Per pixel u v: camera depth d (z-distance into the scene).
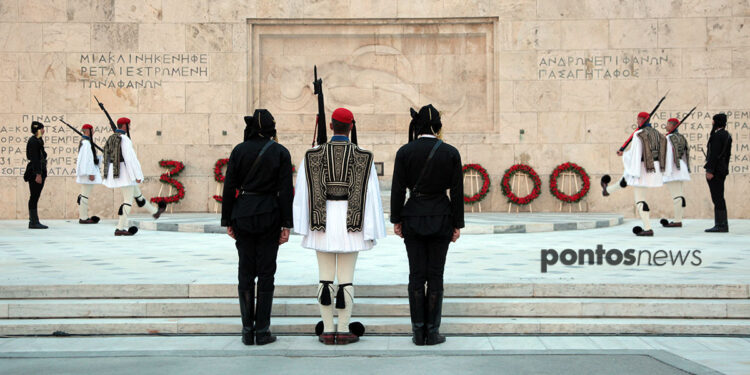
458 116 18.02
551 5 17.44
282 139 17.83
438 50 18.02
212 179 17.56
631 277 7.25
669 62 17.17
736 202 16.97
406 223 5.82
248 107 17.72
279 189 5.81
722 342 5.84
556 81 17.44
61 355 5.45
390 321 6.36
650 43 17.22
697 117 17.11
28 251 10.07
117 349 5.70
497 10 17.52
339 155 5.84
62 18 17.39
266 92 18.03
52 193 17.27
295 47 18.05
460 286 6.80
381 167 17.83
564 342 5.89
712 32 17.09
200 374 4.89
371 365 5.15
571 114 17.41
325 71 18.06
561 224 13.35
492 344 5.83
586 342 5.89
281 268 8.23
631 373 4.84
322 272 5.91
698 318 6.39
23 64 17.33
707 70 17.09
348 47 18.06
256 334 5.82
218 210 17.56
